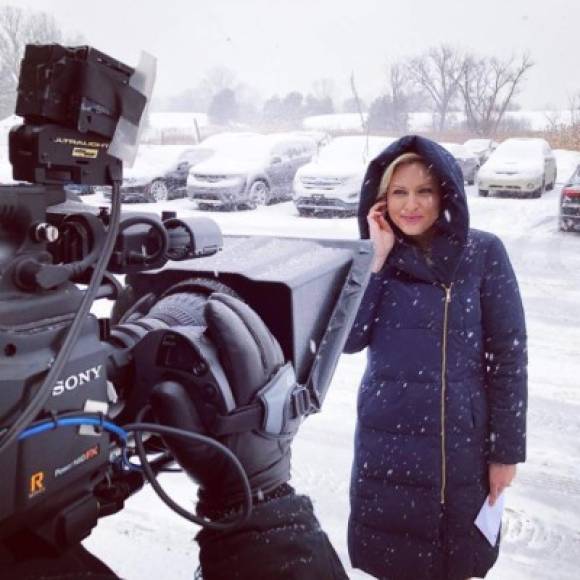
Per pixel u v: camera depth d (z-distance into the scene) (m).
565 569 2.73
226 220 13.29
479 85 43.03
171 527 2.97
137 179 15.84
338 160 14.05
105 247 0.86
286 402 0.96
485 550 1.99
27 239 0.78
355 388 4.77
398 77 45.47
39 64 0.82
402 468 1.97
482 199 15.84
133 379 0.96
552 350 5.48
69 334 0.78
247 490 0.90
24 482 0.73
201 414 0.92
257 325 0.97
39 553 0.81
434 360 1.94
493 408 1.96
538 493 3.30
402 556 1.99
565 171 25.23
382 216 1.96
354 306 1.21
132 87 0.89
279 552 0.92
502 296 1.96
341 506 3.24
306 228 12.32
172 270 1.21
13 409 0.73
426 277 1.96
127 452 0.98
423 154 1.88
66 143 0.83
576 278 8.09
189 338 0.92
